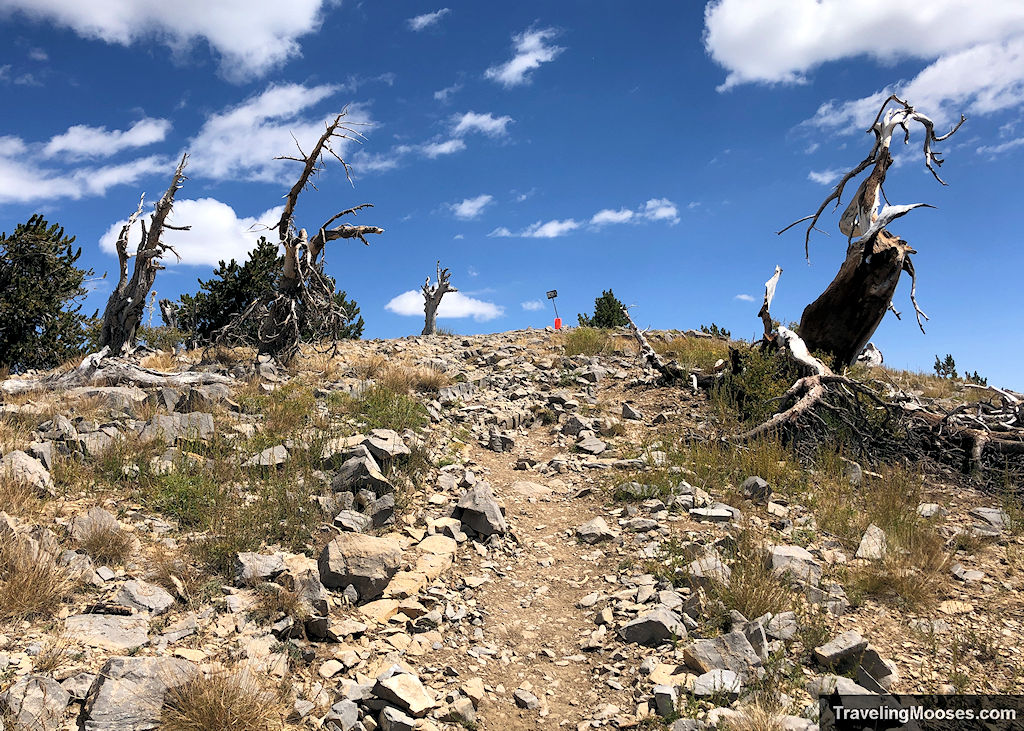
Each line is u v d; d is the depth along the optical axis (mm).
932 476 10180
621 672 5406
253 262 22859
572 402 13383
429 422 11508
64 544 5922
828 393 11664
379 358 15891
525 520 8445
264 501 7418
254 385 12500
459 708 4824
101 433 8484
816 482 9328
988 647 5445
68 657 4578
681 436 11219
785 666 5176
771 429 10602
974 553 7344
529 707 5035
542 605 6566
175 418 9516
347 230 15461
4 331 19047
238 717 4203
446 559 7062
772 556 6727
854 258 12953
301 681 4887
